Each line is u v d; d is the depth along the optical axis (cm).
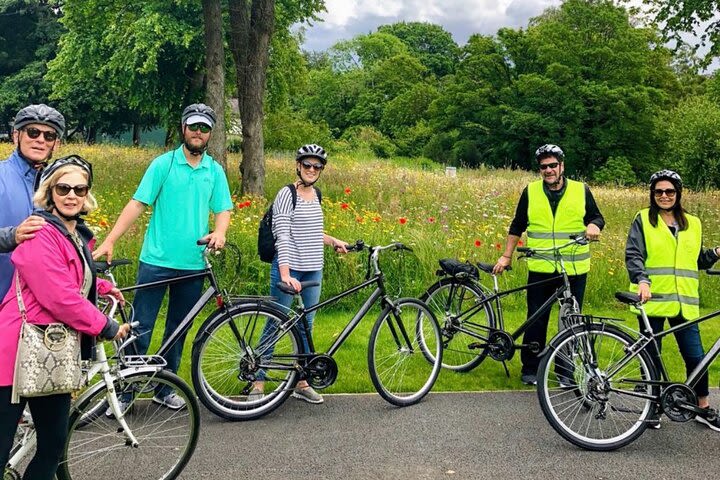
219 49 1328
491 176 1961
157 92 2370
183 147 441
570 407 443
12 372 261
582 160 4122
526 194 540
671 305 438
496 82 4650
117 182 1295
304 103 7250
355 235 852
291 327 449
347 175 1481
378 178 1452
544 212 527
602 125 4106
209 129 434
